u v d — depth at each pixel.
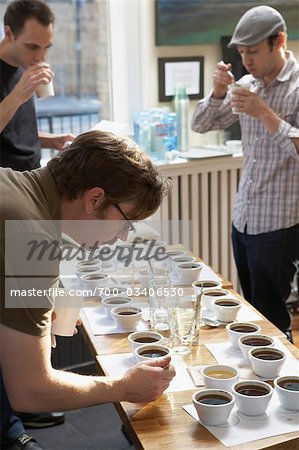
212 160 3.89
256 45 3.04
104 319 2.29
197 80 4.08
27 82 2.88
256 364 1.85
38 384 1.60
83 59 4.04
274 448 1.55
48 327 1.61
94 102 4.13
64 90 4.04
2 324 1.56
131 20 3.96
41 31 3.02
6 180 1.61
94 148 1.62
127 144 1.66
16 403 1.62
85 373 3.48
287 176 3.19
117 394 1.69
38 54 3.07
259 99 3.03
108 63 4.07
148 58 3.95
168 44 3.91
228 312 2.22
